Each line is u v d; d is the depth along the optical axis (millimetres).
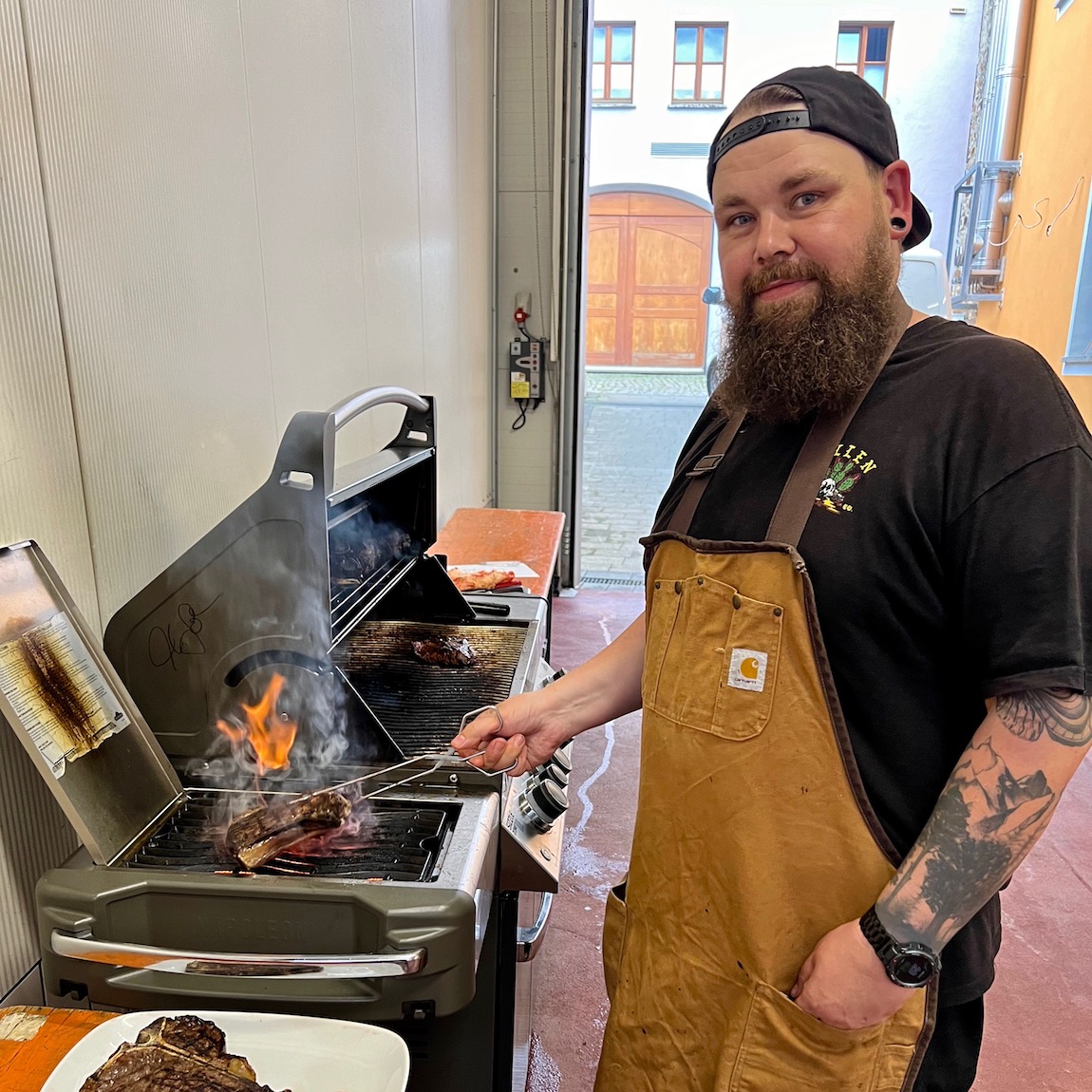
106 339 1152
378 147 2463
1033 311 5453
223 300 1508
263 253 1682
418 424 1648
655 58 5797
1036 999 2076
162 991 839
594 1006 2055
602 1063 1157
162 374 1303
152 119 1262
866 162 919
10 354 965
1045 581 753
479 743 1146
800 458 932
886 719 877
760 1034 929
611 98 5879
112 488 1171
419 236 2982
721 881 963
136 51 1217
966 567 808
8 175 958
